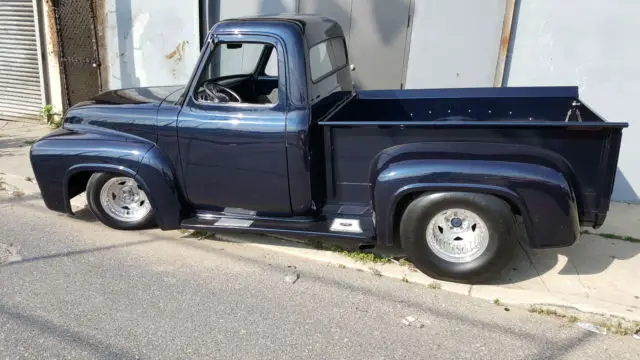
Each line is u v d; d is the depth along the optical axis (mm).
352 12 6430
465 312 3797
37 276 4234
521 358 3324
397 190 3855
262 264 4457
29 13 8414
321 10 6566
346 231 4180
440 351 3381
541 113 4770
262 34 4141
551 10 5652
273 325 3633
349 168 4211
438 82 6328
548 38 5746
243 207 4516
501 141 3789
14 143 7777
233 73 4742
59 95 8641
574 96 4664
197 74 4328
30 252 4629
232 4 7066
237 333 3545
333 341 3473
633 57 5480
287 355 3334
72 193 4941
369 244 4180
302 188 4250
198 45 7348
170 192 4539
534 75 5914
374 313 3781
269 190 4336
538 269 4293
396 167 3865
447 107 4973
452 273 4020
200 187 4520
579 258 4457
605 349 3406
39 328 3576
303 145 4117
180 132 4398
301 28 4141
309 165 4164
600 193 3727
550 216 3691
